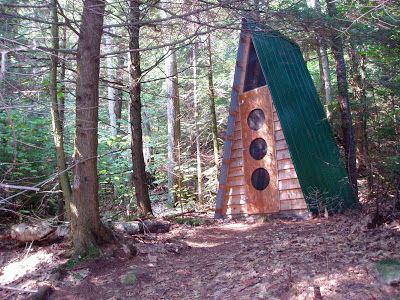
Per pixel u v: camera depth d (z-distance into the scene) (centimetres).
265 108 991
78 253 605
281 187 962
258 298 448
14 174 758
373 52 859
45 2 598
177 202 1512
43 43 629
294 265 527
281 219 945
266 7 627
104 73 1175
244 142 1030
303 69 1077
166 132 2088
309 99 1042
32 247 670
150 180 1892
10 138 799
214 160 1645
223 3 584
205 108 1814
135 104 991
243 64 1031
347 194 970
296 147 937
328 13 803
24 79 502
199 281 539
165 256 661
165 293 516
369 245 563
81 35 625
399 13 641
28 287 539
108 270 589
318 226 784
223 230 887
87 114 626
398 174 707
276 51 1017
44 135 933
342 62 1000
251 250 656
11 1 573
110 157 1268
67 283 551
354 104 1007
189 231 876
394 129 777
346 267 486
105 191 1334
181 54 1666
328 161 984
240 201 1034
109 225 730
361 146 1068
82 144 625
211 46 1505
